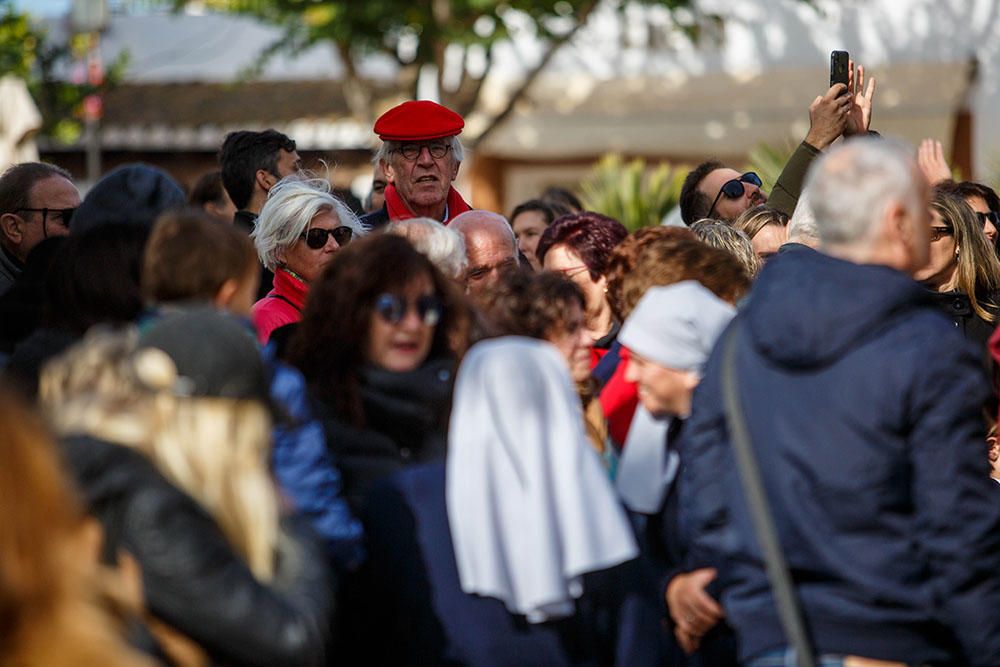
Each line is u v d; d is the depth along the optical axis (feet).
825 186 24.11
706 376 24.82
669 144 138.72
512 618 24.03
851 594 22.81
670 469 27.50
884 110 132.46
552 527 23.36
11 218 38.75
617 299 30.30
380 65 147.54
